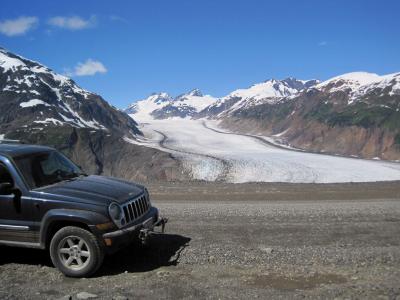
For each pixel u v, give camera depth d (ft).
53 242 24.04
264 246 29.48
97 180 27.50
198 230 34.42
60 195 24.57
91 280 23.50
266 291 21.26
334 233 33.24
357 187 65.21
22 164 25.82
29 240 24.86
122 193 25.94
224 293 21.07
